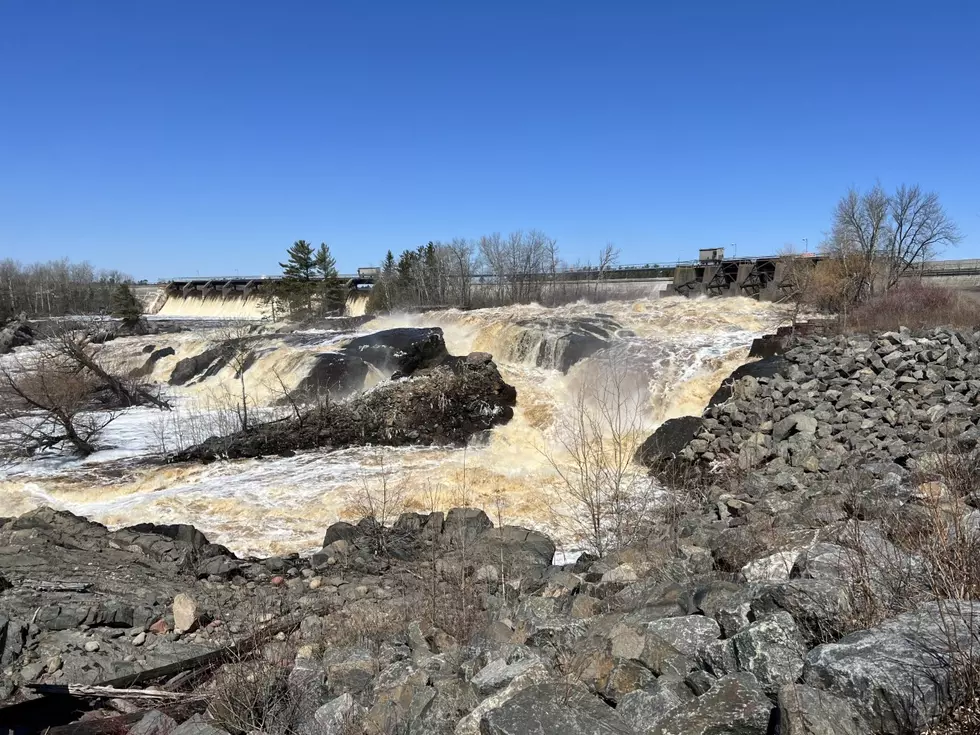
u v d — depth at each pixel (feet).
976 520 20.54
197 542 42.63
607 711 15.12
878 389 58.70
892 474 36.63
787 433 54.95
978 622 13.30
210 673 23.22
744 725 12.92
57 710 21.48
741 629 17.13
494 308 135.13
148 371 120.37
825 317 94.17
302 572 37.09
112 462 67.46
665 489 52.75
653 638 17.19
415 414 74.79
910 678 12.01
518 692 15.92
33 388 83.46
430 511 51.08
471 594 28.76
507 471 60.59
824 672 13.21
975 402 53.47
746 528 28.50
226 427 76.59
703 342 85.76
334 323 149.38
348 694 18.85
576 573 31.65
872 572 16.98
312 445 69.41
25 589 29.55
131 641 25.99
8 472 64.80
